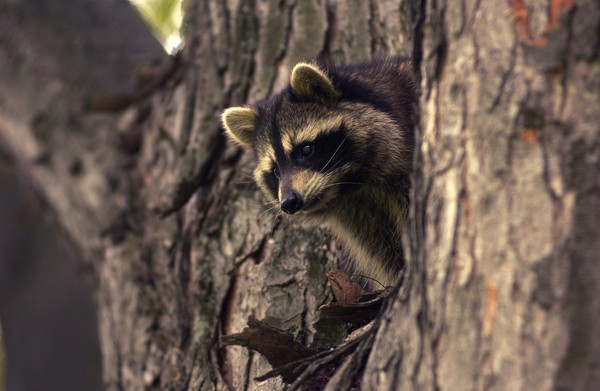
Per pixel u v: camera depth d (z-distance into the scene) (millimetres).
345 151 9391
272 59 10359
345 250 9711
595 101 4691
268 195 9820
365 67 9773
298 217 9383
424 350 5176
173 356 9352
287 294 8602
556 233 4645
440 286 5125
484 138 5051
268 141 9750
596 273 4504
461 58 5324
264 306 8602
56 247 16688
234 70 10406
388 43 10148
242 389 8109
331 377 6512
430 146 5520
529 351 4586
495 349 4723
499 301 4766
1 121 13453
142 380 9711
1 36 13719
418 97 5973
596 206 4574
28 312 16438
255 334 7219
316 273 8727
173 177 10219
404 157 9273
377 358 5652
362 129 9352
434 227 5301
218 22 10656
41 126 12656
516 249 4758
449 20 5480
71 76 12883
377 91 9531
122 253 10672
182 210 10039
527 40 4938
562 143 4734
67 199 12141
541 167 4777
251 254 9141
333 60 10273
